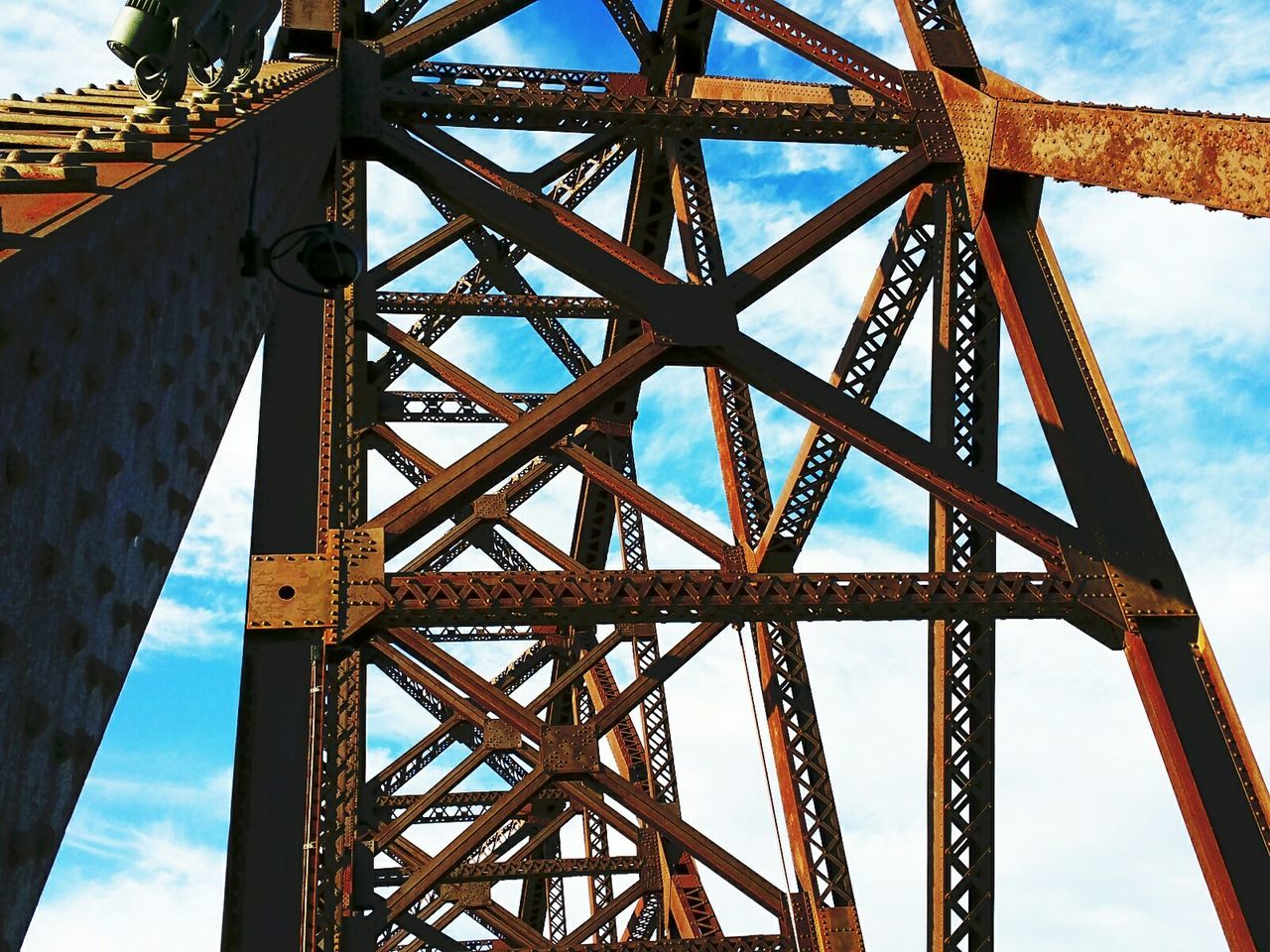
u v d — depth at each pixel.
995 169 8.41
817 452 10.70
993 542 8.41
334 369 8.41
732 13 10.42
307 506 7.11
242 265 3.94
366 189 13.52
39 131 3.27
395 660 14.42
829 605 7.29
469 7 10.36
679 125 9.38
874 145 9.47
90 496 2.30
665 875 16.72
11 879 1.93
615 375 8.16
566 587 7.09
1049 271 8.27
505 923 18.89
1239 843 6.48
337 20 9.20
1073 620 7.43
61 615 2.14
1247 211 5.39
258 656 6.54
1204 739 6.80
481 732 19.42
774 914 13.11
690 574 7.29
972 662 8.85
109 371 2.41
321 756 6.45
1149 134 6.25
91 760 2.40
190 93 4.76
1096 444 7.73
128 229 2.52
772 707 11.42
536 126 9.33
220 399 3.66
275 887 5.54
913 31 9.88
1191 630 7.20
